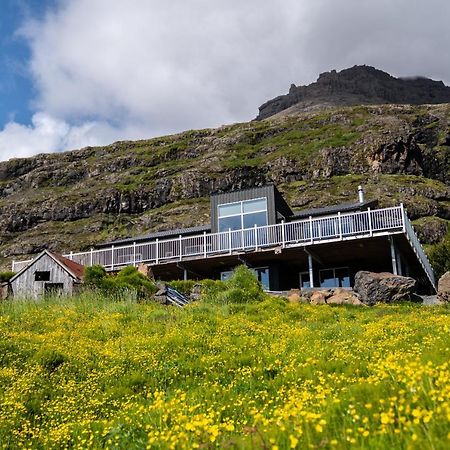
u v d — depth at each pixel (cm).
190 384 1070
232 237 3184
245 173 8850
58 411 945
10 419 897
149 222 7888
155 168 10531
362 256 3234
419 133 10200
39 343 1434
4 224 8819
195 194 8606
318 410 596
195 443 523
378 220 2878
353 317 1939
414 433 425
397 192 7412
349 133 9756
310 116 12212
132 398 1008
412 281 2502
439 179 8975
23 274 2866
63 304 2166
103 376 1155
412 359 773
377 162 8419
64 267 2778
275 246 3058
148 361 1239
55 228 8469
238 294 2303
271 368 1083
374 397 606
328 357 1127
